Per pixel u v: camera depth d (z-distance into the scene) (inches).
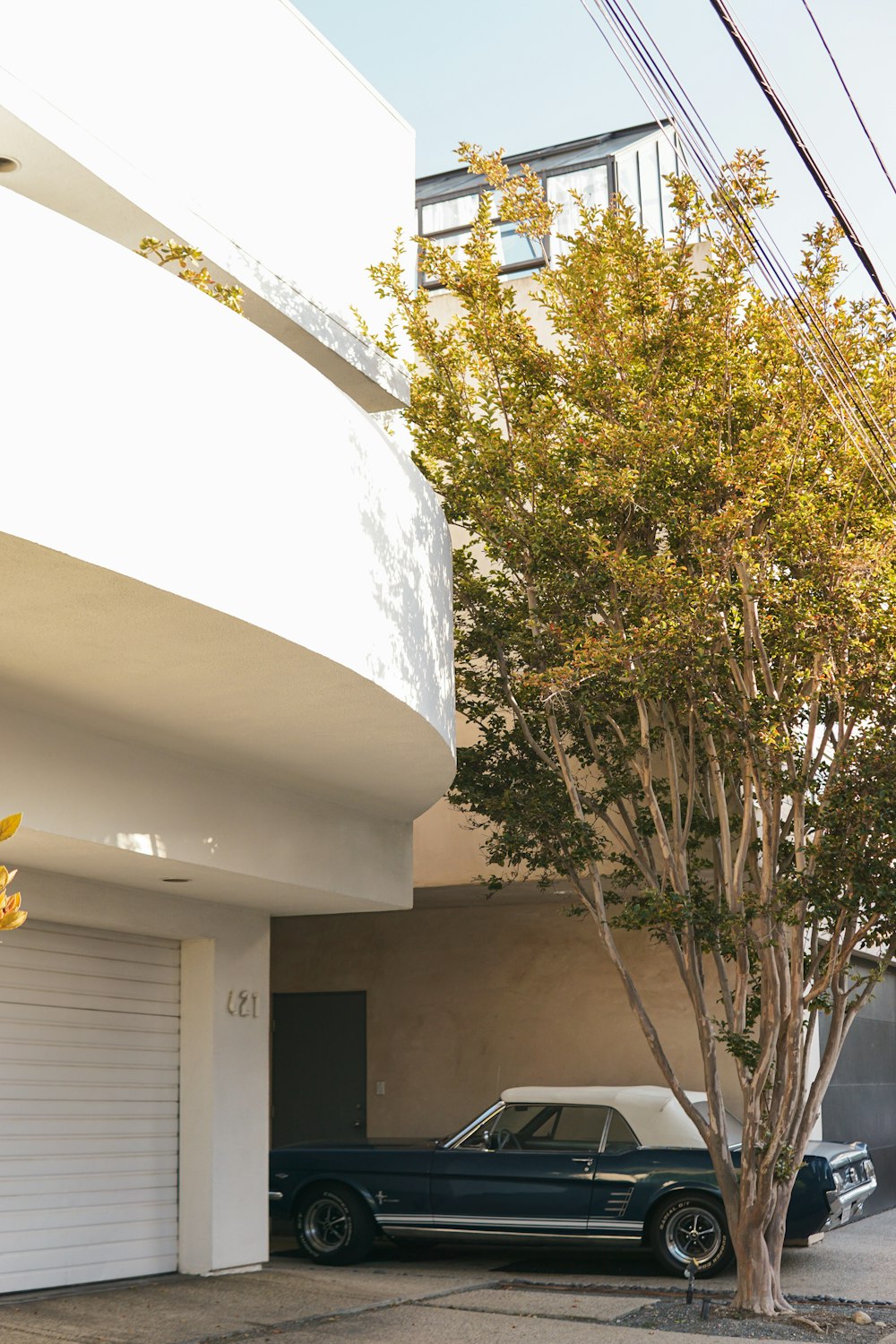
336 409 310.3
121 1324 347.9
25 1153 378.9
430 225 720.3
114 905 405.7
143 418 241.8
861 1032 689.0
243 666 292.2
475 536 566.6
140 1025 430.9
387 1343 342.6
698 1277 447.8
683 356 415.5
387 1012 694.5
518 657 490.0
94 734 334.3
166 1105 438.3
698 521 400.8
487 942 679.1
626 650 384.5
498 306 453.1
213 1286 411.8
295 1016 717.3
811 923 394.6
